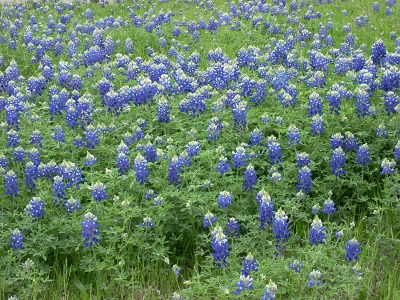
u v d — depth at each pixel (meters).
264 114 2.99
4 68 4.66
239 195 2.63
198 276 2.19
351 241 2.21
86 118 3.16
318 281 2.16
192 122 3.15
